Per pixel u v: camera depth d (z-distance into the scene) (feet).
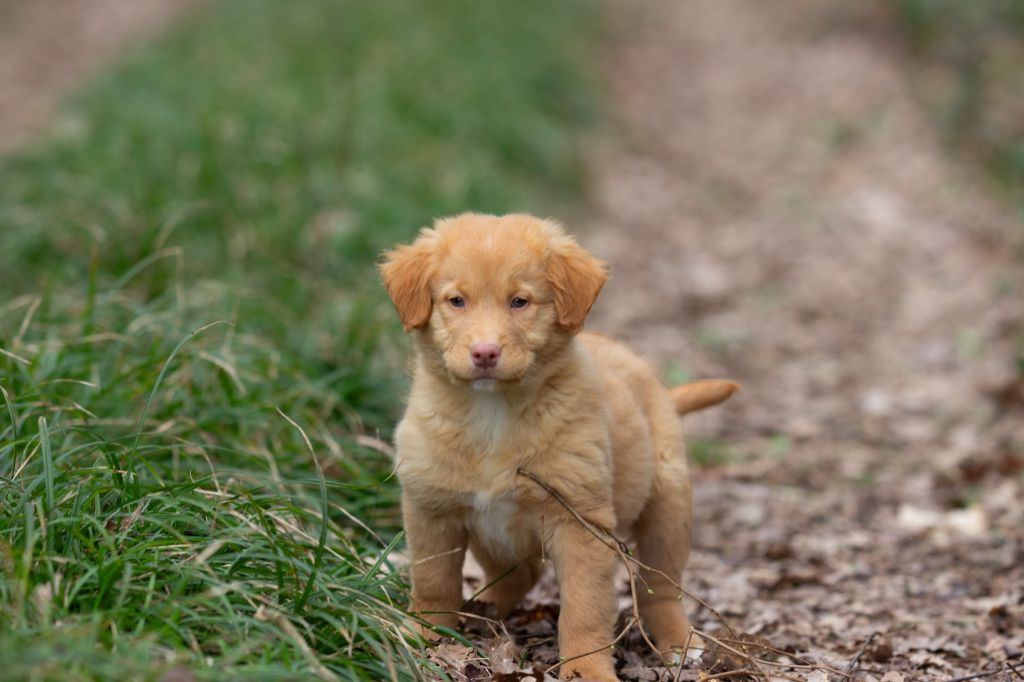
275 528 22.04
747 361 48.29
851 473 37.83
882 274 56.85
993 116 73.46
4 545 18.70
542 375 21.33
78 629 17.13
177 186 45.47
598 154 77.30
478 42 80.89
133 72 73.36
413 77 68.54
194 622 18.86
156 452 26.53
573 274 21.75
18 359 26.21
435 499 21.91
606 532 21.56
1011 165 65.46
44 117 78.43
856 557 31.55
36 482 20.81
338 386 32.07
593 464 21.31
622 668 23.38
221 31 86.17
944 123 75.72
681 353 48.32
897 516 34.55
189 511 21.76
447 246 21.86
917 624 27.07
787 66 102.37
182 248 39.45
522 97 73.05
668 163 79.15
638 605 24.77
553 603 26.27
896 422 41.88
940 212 63.52
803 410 43.42
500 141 65.36
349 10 85.30
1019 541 31.76
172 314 31.37
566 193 66.33
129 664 16.46
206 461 27.07
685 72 106.11
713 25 125.39
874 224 63.21
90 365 28.63
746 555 31.58
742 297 55.47
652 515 24.34
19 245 39.91
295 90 62.49
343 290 41.42
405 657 19.70
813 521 34.17
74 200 44.45
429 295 21.83
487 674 21.86
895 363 47.26
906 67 93.50
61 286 36.78
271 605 19.38
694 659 23.52
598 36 110.32
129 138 50.93
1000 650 25.44
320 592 20.33
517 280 21.31
